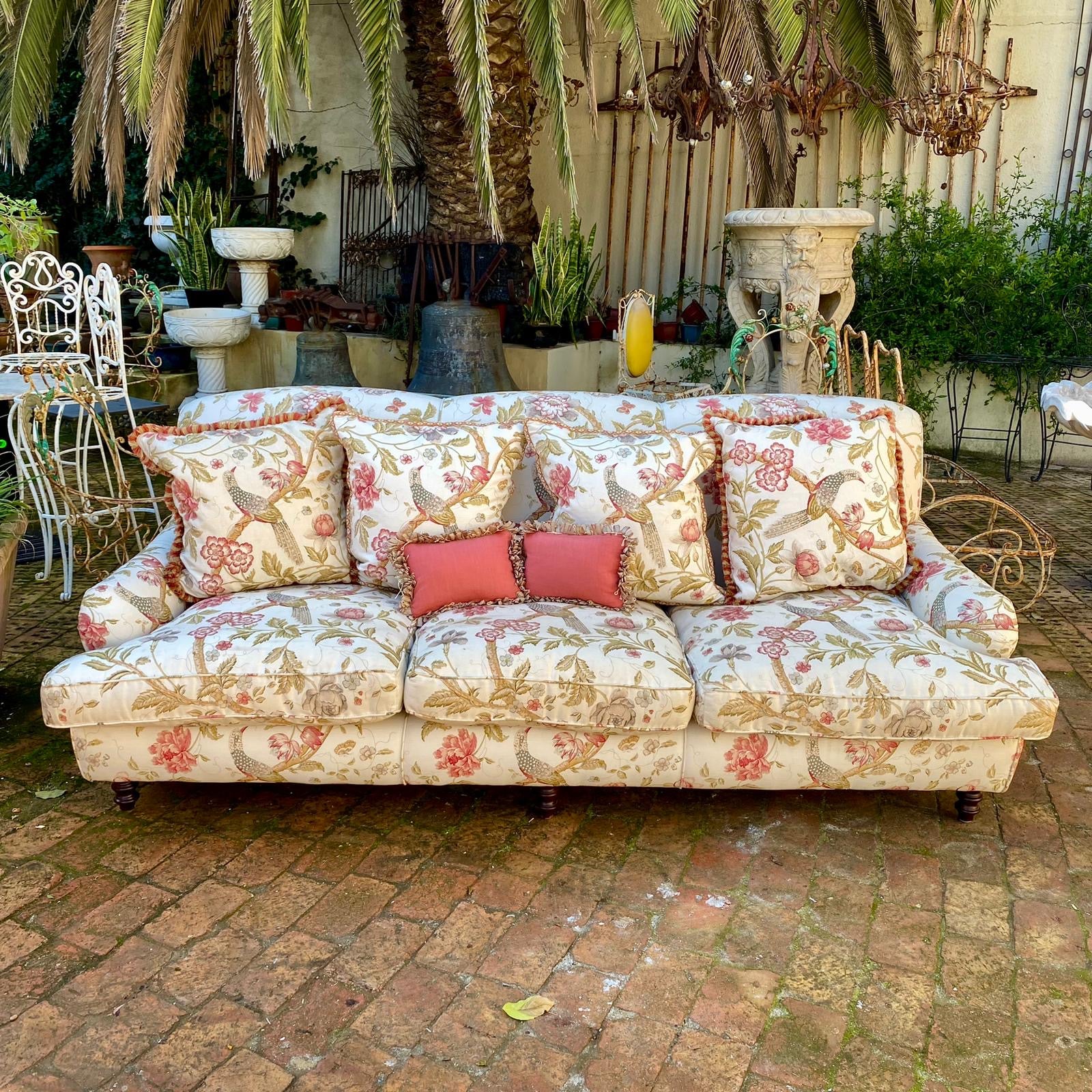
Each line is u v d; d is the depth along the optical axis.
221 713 2.07
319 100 7.13
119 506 3.60
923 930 1.94
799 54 4.19
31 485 3.59
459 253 5.82
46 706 2.05
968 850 2.20
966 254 5.29
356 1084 1.58
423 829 2.27
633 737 2.15
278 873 2.11
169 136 4.91
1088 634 3.35
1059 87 5.39
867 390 3.52
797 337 4.08
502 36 5.42
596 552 2.38
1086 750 2.61
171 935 1.91
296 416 2.67
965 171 5.66
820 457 2.50
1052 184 5.51
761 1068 1.62
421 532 2.46
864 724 2.06
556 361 5.97
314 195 7.34
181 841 2.21
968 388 5.73
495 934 1.93
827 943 1.91
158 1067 1.61
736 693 2.07
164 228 7.18
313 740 2.15
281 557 2.46
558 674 2.07
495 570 2.39
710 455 2.54
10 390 3.62
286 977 1.80
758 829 2.28
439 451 2.51
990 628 2.20
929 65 5.56
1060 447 5.66
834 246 4.64
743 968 1.84
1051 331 5.30
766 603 2.44
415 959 1.86
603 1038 1.68
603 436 2.56
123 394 4.20
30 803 2.34
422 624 2.34
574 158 6.56
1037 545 3.23
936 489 5.07
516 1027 1.70
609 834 2.26
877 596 2.48
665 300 6.35
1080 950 1.89
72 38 6.12
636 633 2.24
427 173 5.93
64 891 2.04
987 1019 1.72
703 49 4.27
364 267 7.19
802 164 5.96
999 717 2.05
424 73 5.56
